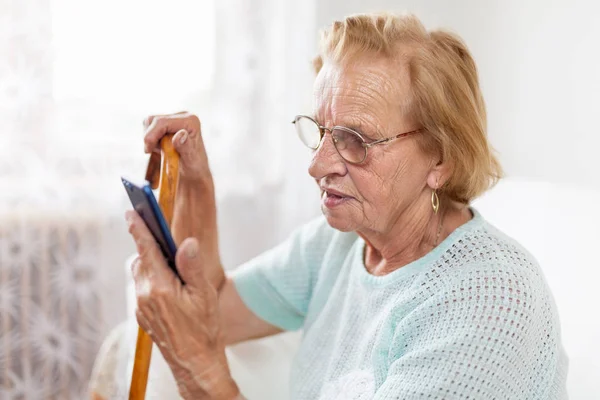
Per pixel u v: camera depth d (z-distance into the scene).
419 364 1.00
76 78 2.31
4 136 2.23
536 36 2.01
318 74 1.14
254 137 2.56
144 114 2.41
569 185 1.56
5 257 2.28
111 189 2.39
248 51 2.49
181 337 1.06
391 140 1.05
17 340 2.34
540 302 1.02
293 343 1.65
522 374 0.97
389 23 1.07
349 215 1.10
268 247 2.66
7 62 2.20
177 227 1.41
